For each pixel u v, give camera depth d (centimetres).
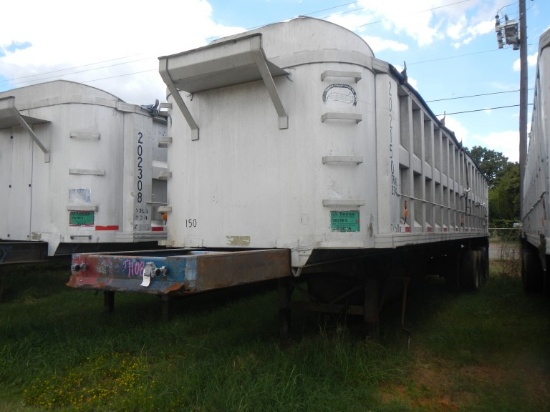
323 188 472
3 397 436
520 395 443
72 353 529
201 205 537
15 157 896
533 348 588
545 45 442
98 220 844
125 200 879
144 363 502
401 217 585
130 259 396
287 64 492
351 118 477
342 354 488
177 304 820
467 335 636
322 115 476
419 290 988
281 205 488
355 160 473
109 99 875
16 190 890
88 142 846
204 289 364
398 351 552
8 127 904
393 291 673
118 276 402
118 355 537
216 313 745
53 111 856
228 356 514
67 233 832
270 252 445
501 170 6219
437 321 724
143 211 902
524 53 1716
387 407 409
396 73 551
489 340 611
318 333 579
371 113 510
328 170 474
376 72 523
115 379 471
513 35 1733
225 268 387
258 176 502
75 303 854
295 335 596
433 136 787
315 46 487
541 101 467
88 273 420
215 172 529
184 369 471
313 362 478
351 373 464
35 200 865
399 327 664
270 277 443
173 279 366
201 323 683
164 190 968
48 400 421
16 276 1110
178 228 555
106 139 862
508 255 1814
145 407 394
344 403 399
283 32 500
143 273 381
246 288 891
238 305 803
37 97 880
